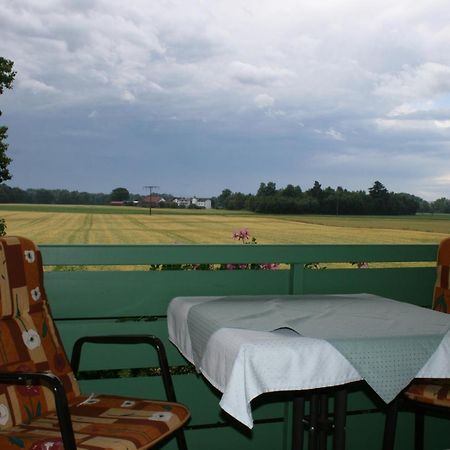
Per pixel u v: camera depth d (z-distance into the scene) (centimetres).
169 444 246
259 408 259
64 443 146
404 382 154
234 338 152
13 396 179
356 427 272
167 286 249
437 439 285
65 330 237
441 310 256
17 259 199
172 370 264
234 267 299
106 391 241
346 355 150
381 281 280
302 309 196
